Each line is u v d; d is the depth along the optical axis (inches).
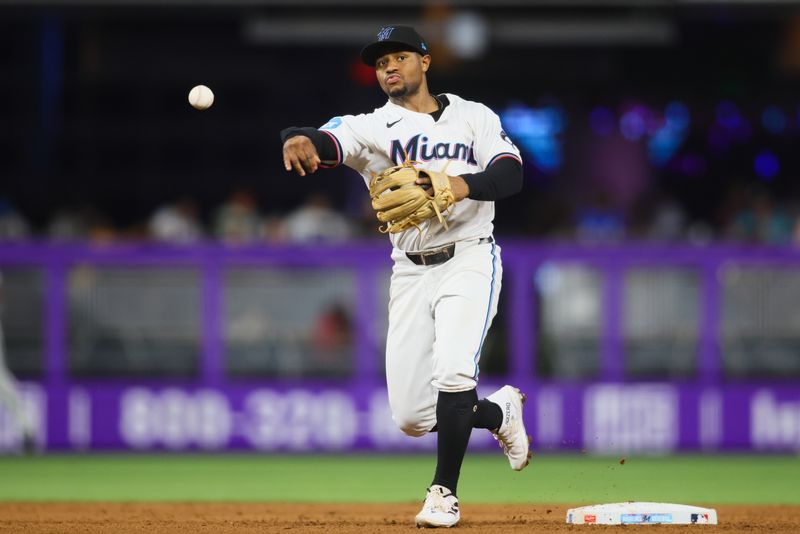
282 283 1702.8
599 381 1701.5
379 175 733.9
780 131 2388.0
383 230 770.2
